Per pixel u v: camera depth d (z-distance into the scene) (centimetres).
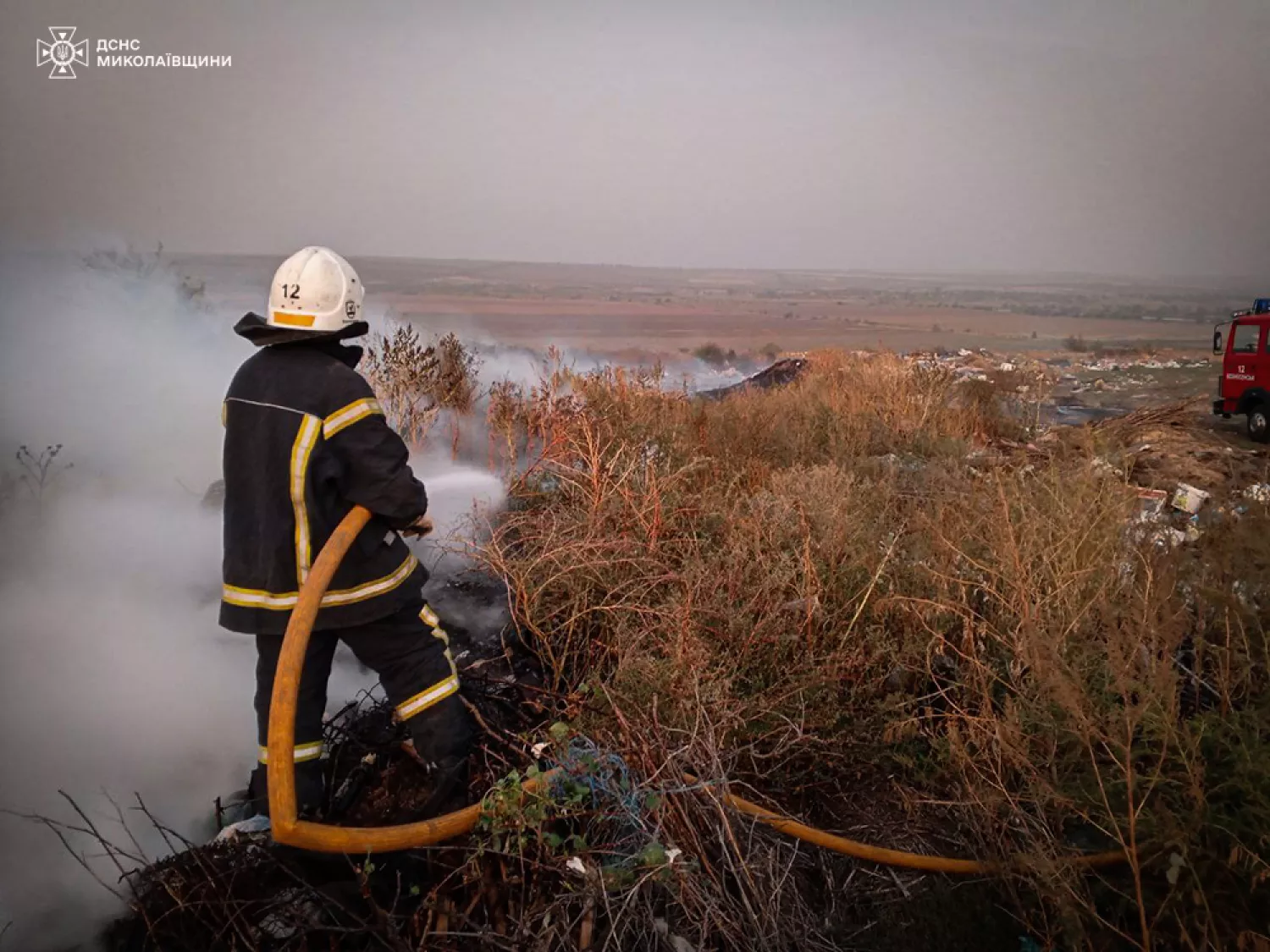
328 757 332
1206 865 238
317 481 260
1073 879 249
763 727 318
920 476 609
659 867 243
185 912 255
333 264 271
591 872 246
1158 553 353
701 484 528
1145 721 258
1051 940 245
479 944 244
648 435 586
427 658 291
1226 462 741
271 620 265
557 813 264
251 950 240
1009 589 359
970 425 922
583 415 586
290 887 267
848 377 1048
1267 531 336
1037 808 272
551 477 538
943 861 278
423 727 291
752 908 248
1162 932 243
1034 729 303
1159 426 1022
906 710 343
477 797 296
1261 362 1119
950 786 308
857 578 374
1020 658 322
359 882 263
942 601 353
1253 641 310
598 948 241
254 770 328
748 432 713
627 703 301
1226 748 268
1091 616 327
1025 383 1158
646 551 398
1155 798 258
